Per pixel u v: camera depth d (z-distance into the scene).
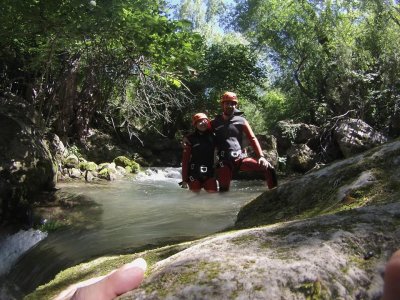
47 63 10.02
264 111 22.80
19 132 7.39
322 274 1.27
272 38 20.39
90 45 9.64
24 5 7.77
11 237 5.67
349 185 2.93
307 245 1.45
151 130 18.95
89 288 0.76
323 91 18.48
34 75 13.35
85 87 14.44
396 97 15.84
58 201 7.20
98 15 7.49
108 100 15.77
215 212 4.91
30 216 6.38
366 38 17.23
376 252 1.45
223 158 5.48
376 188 2.73
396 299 0.39
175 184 10.62
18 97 11.12
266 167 5.27
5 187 6.55
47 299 1.94
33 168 7.16
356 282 1.29
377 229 1.59
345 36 18.25
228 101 5.52
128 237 4.40
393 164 3.00
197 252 1.48
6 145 7.03
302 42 19.22
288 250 1.41
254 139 5.47
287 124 15.48
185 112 20.00
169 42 8.38
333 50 17.64
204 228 4.22
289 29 19.64
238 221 3.64
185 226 4.47
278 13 20.31
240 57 20.61
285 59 20.44
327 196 3.08
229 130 5.51
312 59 18.78
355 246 1.46
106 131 16.89
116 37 8.51
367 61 16.50
